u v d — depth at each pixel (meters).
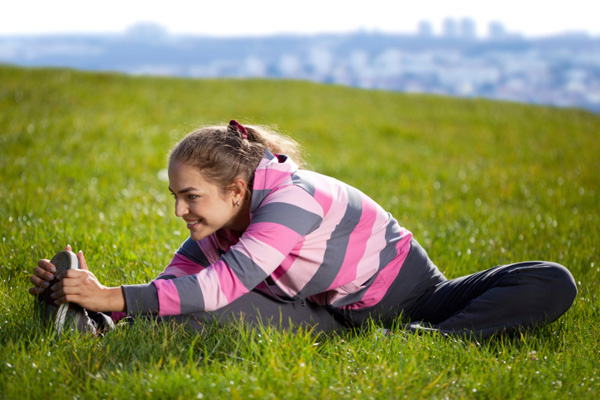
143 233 4.39
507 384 2.10
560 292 2.54
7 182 5.93
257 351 2.26
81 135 9.23
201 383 2.00
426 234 4.80
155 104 14.47
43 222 4.31
